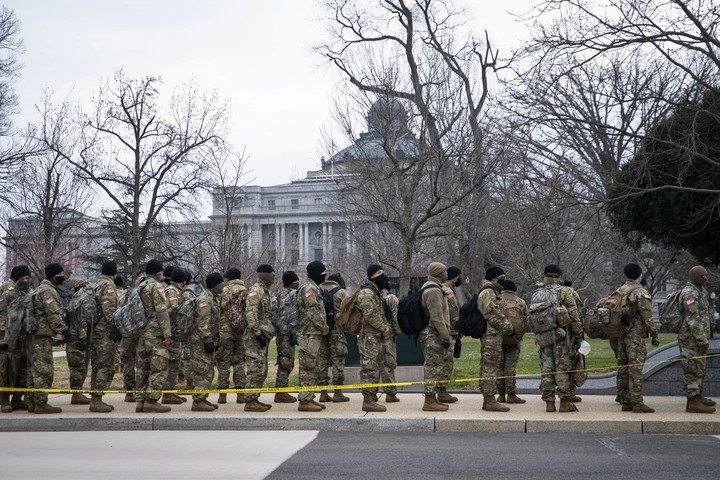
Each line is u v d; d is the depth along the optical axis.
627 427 10.70
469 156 29.36
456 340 12.82
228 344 13.27
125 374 13.54
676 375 13.87
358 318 11.96
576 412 11.85
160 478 7.60
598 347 24.50
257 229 107.81
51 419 11.45
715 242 23.83
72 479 7.57
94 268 49.91
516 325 12.93
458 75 31.20
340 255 62.50
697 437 10.24
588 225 35.03
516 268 33.06
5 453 9.13
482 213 33.00
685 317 11.65
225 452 9.11
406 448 9.31
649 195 23.33
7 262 43.34
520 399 13.21
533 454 8.84
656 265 38.94
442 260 38.66
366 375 11.96
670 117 22.75
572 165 32.09
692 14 19.44
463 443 9.70
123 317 12.12
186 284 14.52
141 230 40.44
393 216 30.38
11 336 11.99
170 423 11.38
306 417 11.28
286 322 13.30
